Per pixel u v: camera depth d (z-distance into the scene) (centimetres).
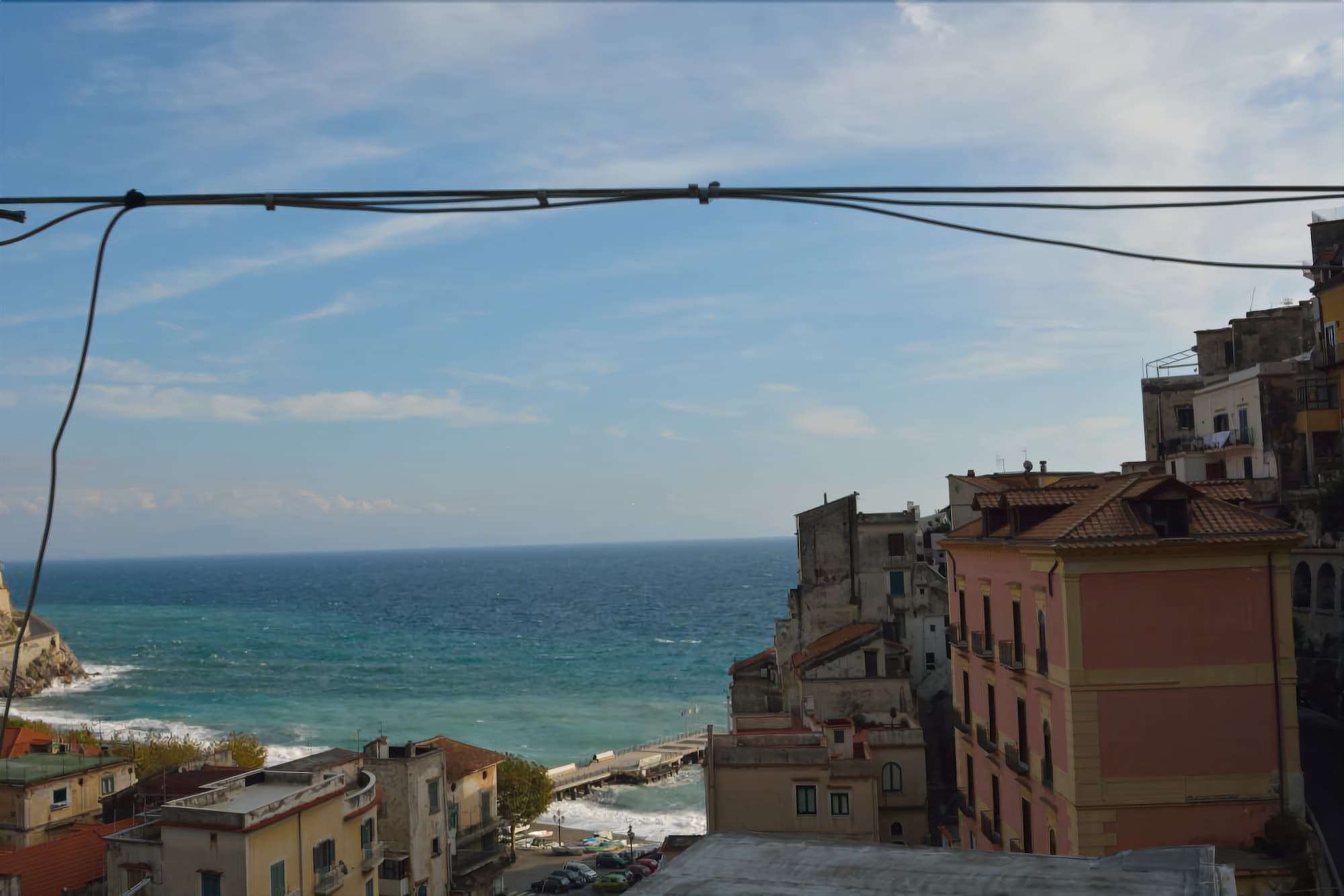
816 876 1237
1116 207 935
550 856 8569
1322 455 5153
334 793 4200
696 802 10444
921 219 937
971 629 4194
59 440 962
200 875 3722
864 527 6938
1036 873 1186
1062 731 3106
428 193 848
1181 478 5822
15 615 17900
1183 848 1225
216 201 855
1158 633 3011
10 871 4366
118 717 14888
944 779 6431
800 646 7006
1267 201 903
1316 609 4797
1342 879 2936
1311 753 3947
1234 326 6444
